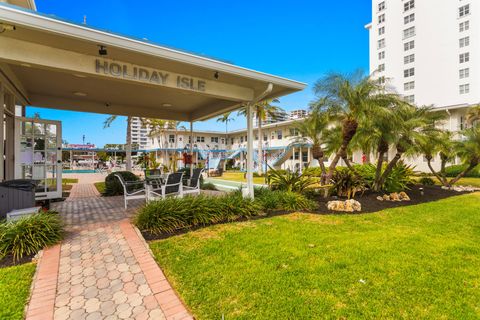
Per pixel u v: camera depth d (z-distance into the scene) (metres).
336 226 4.99
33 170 7.08
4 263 3.21
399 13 29.77
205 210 5.09
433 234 4.53
